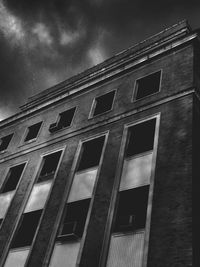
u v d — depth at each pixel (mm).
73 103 18672
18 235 14508
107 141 14070
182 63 14242
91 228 11438
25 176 16969
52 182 14914
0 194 17484
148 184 11148
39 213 14539
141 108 14008
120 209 11469
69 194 13617
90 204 12219
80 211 12930
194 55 14203
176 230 9141
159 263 8852
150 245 9414
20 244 14297
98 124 15453
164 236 9281
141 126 13523
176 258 8594
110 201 11672
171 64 14734
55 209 13594
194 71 13508
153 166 11320
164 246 9078
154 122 13117
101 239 10812
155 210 10062
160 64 15305
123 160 12711
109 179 12508
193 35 14688
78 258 10938
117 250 10172
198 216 9523
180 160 10734
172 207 9727
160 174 10922
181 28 15930
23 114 21875
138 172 11836
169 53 15336
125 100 15297
